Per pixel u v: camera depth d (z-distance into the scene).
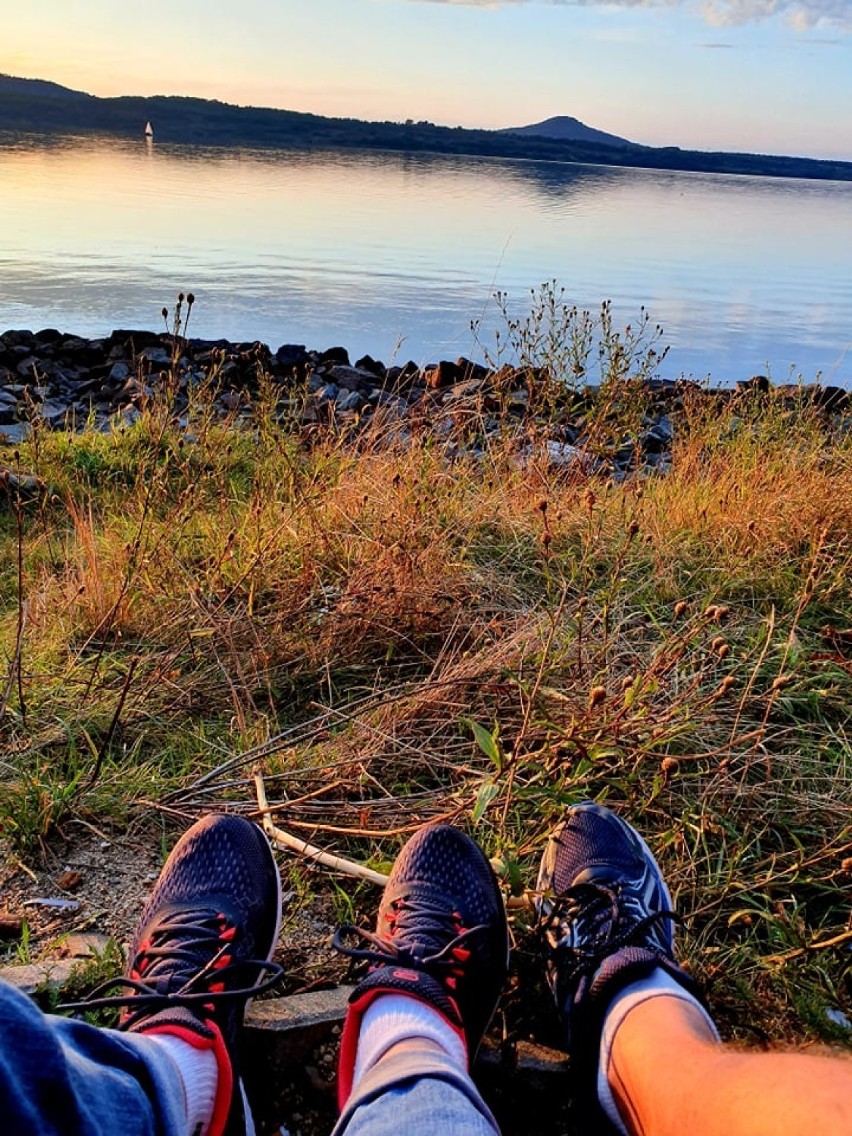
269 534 3.62
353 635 3.00
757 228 94.31
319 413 7.34
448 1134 1.13
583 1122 1.49
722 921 2.00
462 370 9.54
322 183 120.12
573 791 2.11
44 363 10.70
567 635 2.84
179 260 36.06
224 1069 1.36
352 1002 1.50
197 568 3.49
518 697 2.60
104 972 1.73
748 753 2.37
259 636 2.93
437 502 3.86
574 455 4.79
